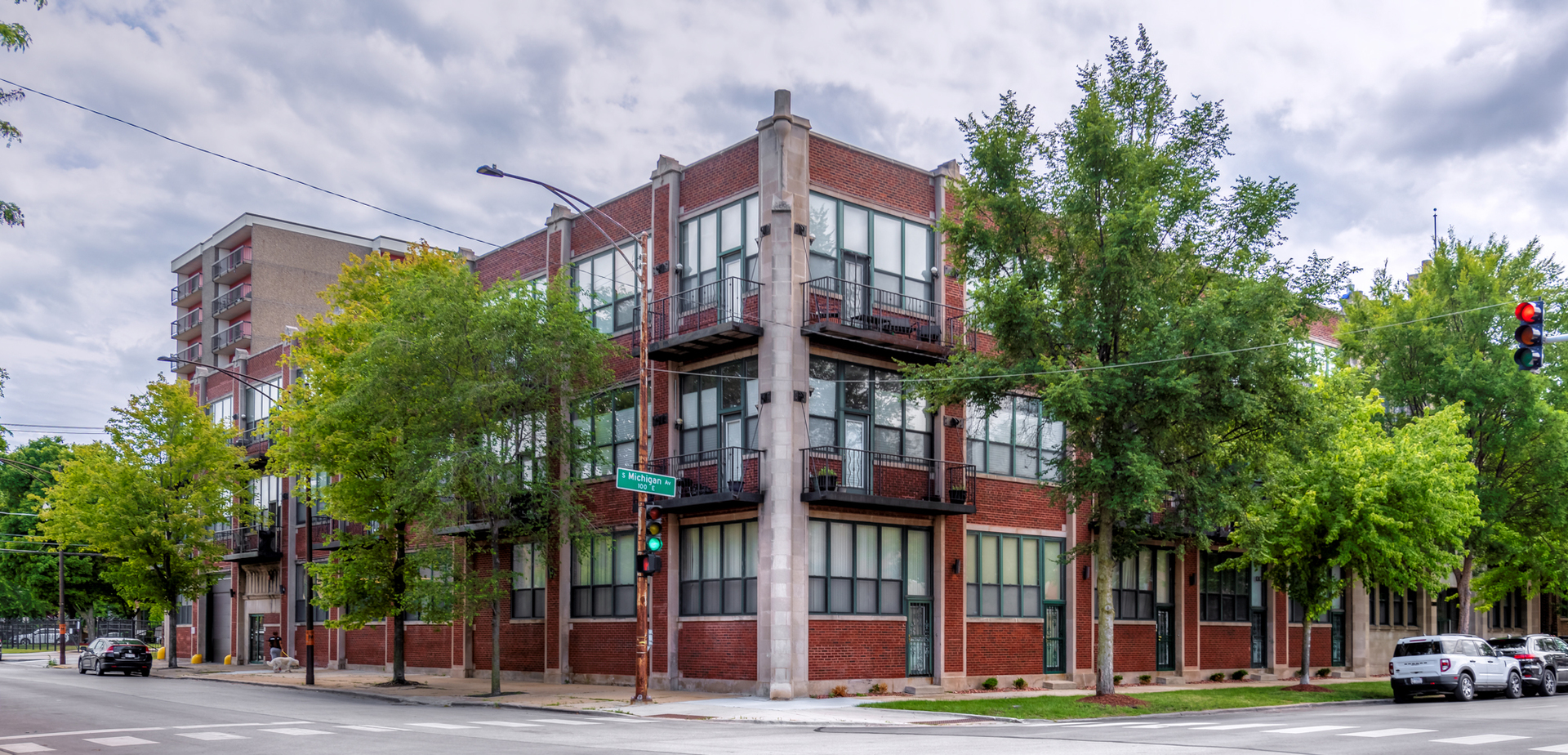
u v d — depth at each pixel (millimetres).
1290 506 29266
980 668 29766
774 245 27156
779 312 26969
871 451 28141
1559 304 35000
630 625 30250
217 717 22031
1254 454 25844
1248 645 38250
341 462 31578
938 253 30250
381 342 27891
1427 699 30078
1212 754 14844
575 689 29859
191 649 56094
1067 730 19531
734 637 27312
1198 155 25250
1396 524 29156
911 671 28672
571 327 28656
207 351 69250
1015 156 25031
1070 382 22719
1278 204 24609
